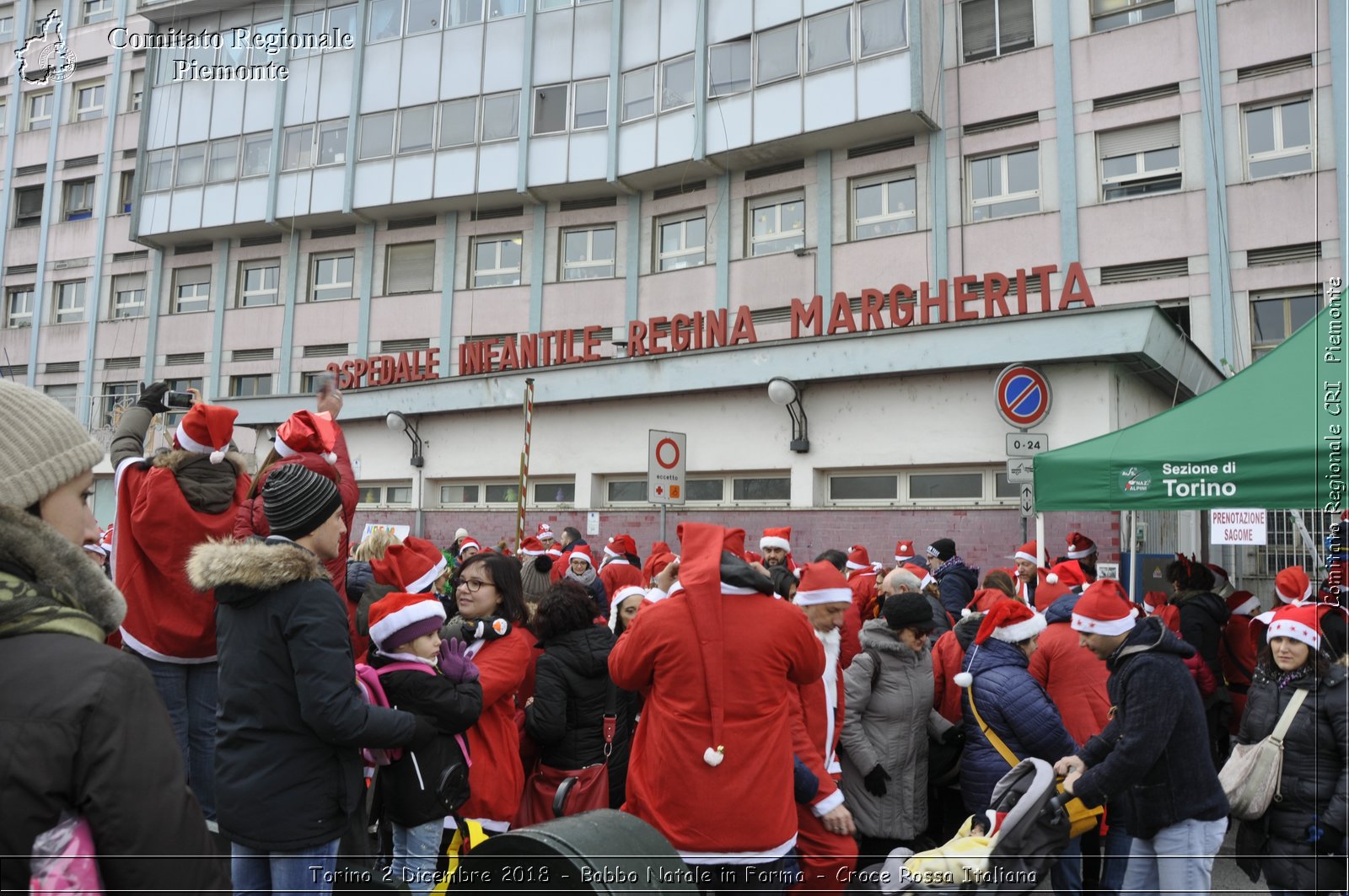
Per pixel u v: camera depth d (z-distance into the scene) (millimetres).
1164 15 20047
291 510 2943
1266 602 16531
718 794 3188
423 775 3414
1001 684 4297
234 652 2789
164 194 30781
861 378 14695
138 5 35406
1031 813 3479
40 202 36250
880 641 4602
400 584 4230
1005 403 10711
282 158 29219
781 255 23031
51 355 34469
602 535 17500
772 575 5301
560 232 26328
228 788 2748
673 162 23906
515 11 26922
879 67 21328
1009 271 20703
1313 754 3623
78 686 1375
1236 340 18719
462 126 26984
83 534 1686
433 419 20062
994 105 21250
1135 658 3678
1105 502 6168
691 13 24234
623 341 18625
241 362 30141
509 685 3867
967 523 13789
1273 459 5605
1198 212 19281
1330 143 18328
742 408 15992
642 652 3402
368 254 28500
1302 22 18703
